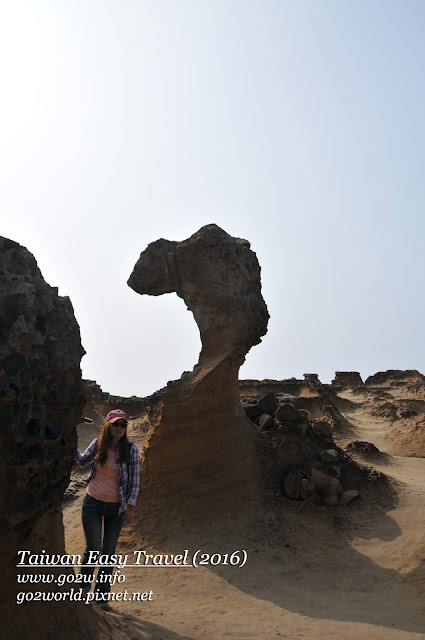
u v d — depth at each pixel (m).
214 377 9.01
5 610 3.01
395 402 26.00
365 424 22.08
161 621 4.90
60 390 3.52
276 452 9.73
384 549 7.46
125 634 3.84
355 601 5.97
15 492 3.09
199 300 9.48
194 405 8.97
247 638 4.61
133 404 19.89
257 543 7.92
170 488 8.78
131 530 8.34
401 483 10.30
